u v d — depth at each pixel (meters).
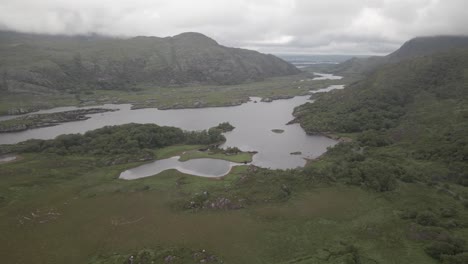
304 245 84.56
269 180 120.56
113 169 138.75
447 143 139.12
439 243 78.69
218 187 119.31
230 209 103.81
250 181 121.50
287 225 94.31
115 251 83.19
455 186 111.62
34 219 98.75
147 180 127.94
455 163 123.31
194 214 101.69
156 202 110.06
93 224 96.31
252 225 94.94
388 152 147.75
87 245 85.88
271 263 77.38
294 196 111.19
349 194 111.69
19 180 123.19
